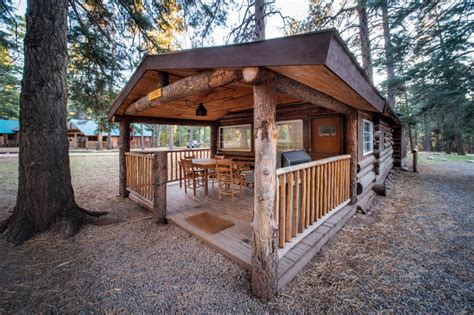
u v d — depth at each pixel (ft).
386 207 13.97
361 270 7.22
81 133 78.18
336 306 5.65
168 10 18.63
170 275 6.84
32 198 9.81
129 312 5.42
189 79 8.21
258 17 22.25
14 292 6.13
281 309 5.54
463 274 7.01
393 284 6.53
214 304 5.67
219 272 6.95
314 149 15.24
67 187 10.75
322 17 26.99
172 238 9.42
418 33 23.08
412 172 27.73
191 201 14.08
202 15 20.89
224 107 17.57
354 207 12.37
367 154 16.65
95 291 6.17
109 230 10.37
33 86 9.80
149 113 17.48
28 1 9.79
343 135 13.80
